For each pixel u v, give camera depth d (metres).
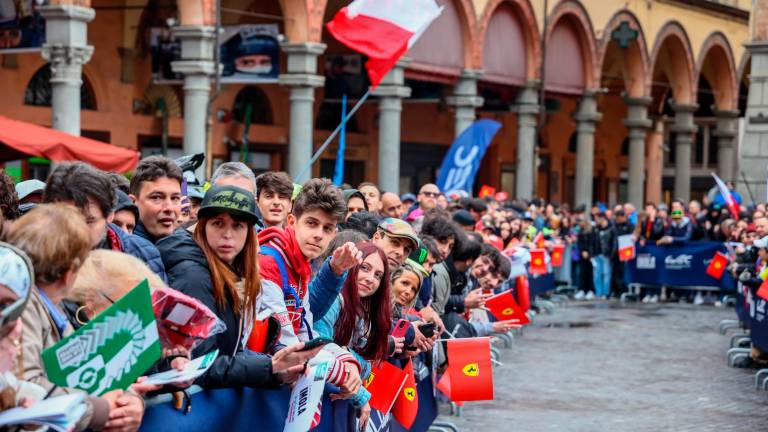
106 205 5.12
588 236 26.00
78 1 20.48
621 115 49.56
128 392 4.25
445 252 10.02
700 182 55.16
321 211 6.09
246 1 30.12
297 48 24.88
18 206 6.09
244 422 5.30
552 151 46.19
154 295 4.43
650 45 39.16
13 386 3.67
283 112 33.31
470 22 29.75
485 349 8.32
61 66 20.42
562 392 13.01
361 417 6.70
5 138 14.26
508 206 21.28
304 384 5.47
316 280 6.26
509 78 32.06
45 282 4.05
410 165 39.12
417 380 8.59
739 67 45.09
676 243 25.17
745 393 13.27
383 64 14.06
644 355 16.36
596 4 35.84
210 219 5.23
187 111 23.45
